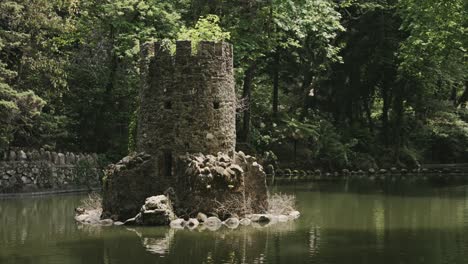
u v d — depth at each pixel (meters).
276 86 53.38
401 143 59.31
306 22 39.62
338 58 48.91
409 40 41.59
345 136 57.97
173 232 21.09
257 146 50.75
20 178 34.19
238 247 18.33
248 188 24.48
